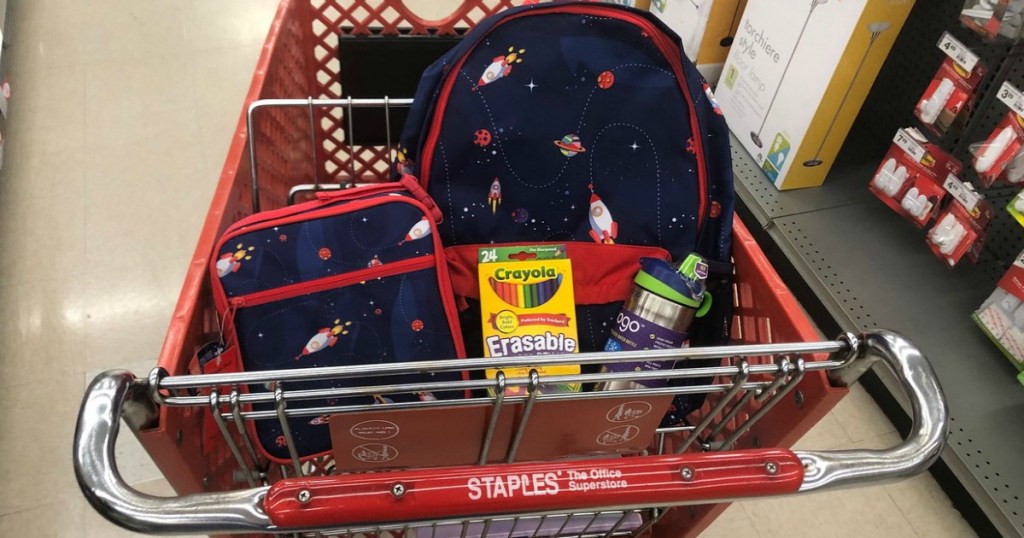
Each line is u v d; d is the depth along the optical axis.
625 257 1.07
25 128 2.25
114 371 0.68
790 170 2.02
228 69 2.49
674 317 0.99
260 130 1.21
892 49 2.09
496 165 1.03
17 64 2.43
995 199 1.90
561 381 0.76
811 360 0.92
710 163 1.08
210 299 0.98
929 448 0.71
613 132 1.03
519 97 1.01
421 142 1.03
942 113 1.76
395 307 0.97
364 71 1.43
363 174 1.70
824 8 1.74
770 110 2.01
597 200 1.06
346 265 0.96
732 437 0.93
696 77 1.03
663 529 1.22
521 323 0.99
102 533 1.53
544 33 1.01
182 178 2.18
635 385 0.99
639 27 1.00
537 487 0.67
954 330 1.83
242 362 0.94
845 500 1.67
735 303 1.13
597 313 1.07
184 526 0.62
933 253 1.96
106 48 2.51
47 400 1.71
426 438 0.83
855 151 2.20
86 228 2.04
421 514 0.66
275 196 1.29
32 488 1.57
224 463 0.96
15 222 2.04
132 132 2.28
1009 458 1.61
